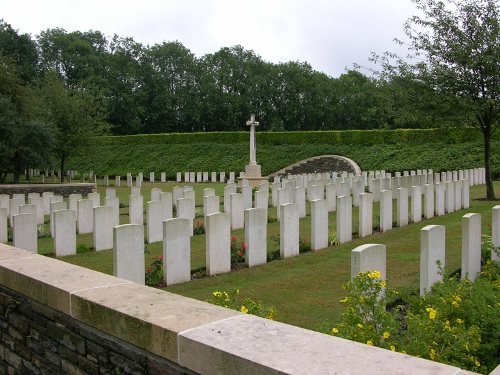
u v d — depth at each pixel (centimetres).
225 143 4794
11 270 454
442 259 722
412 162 3391
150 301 343
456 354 373
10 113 2789
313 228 1061
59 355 400
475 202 1783
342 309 655
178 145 4950
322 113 6638
